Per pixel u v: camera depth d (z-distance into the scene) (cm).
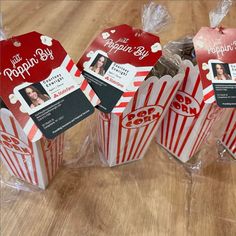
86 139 84
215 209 72
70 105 57
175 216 71
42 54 57
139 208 72
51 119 54
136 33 65
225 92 61
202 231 68
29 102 54
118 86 60
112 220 69
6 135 60
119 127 69
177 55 67
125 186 76
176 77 63
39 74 56
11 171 74
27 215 69
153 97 65
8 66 54
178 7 124
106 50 63
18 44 56
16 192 73
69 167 79
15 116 53
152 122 72
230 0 68
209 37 64
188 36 75
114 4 125
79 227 68
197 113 70
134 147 77
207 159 83
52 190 74
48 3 123
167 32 107
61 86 57
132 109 65
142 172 80
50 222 68
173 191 76
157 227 69
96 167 80
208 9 124
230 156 85
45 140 61
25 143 60
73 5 122
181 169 81
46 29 108
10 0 121
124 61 61
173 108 75
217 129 81
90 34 108
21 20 111
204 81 61
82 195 74
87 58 63
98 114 73
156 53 62
